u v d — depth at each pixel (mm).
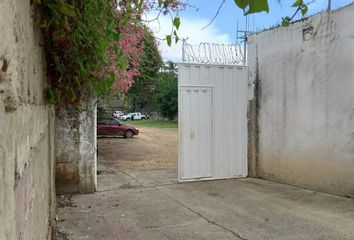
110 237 4965
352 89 6938
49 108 4387
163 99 46531
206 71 9289
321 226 5352
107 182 8945
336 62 7281
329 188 7473
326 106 7512
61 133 7598
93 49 3773
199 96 9234
